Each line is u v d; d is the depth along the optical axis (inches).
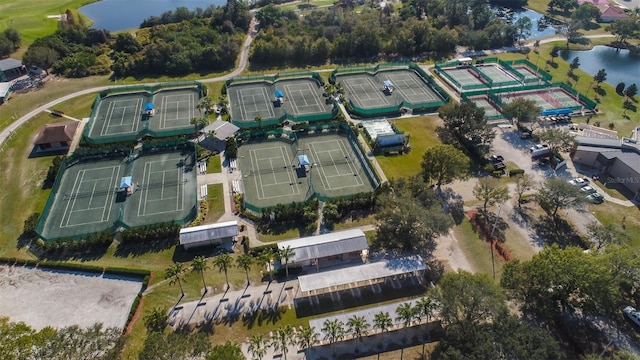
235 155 4852.4
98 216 4060.0
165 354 2468.0
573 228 4018.2
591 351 2935.5
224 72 7052.2
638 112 5979.3
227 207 4165.8
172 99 6166.3
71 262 3565.5
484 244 3838.6
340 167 4766.2
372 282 3501.5
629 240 3651.6
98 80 6633.9
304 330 2866.6
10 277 3452.3
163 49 6939.0
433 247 3811.5
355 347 2984.7
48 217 4025.6
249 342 2997.0
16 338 2524.6
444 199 4340.6
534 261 3129.9
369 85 6692.9
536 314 3189.0
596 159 4815.5
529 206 4279.0
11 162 4746.6
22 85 6373.0
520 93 6451.8
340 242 3636.8
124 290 3368.6
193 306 3243.1
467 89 6491.1
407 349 2979.8
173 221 3841.0
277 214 4005.9
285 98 6250.0
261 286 3430.1
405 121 5684.1
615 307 3090.6
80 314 3179.1
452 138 5334.6
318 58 7509.8
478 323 2861.7
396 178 4601.4
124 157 4867.1
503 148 5162.4
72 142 5098.4
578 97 6245.1
